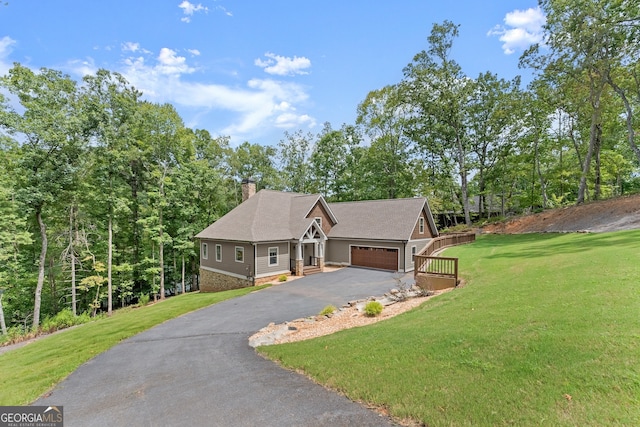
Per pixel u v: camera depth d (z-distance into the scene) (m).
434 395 4.69
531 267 12.14
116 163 24.23
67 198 22.98
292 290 17.69
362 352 6.77
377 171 40.31
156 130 28.22
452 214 44.97
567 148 35.25
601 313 6.10
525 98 30.06
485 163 37.53
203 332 11.14
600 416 3.62
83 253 24.14
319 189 45.47
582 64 23.25
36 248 25.31
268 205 25.73
